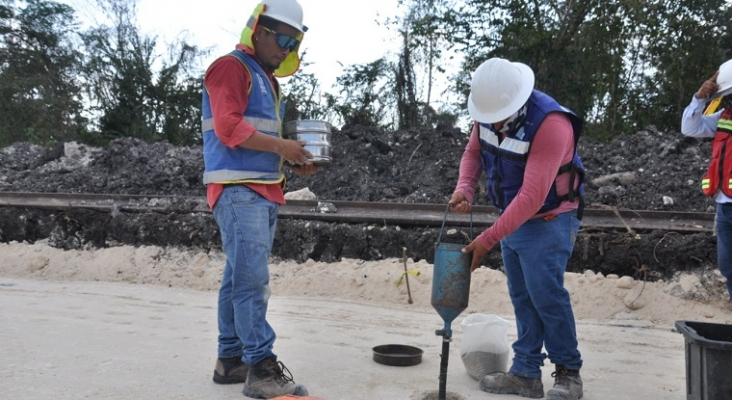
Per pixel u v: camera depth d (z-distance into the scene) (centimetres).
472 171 400
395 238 738
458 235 712
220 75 340
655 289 627
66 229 884
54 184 1093
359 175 991
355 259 745
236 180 351
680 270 641
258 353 349
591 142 1076
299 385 352
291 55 396
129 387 371
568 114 339
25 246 876
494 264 693
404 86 2403
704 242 637
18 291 708
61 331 514
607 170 915
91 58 2800
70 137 2667
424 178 959
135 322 557
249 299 351
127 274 788
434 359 455
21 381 378
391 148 1062
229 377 379
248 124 339
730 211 450
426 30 2158
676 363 465
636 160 938
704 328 359
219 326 382
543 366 415
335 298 689
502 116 328
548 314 358
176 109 2764
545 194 327
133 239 841
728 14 1938
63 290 718
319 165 387
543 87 1975
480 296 644
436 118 2414
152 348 466
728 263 465
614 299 625
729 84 450
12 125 2605
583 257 668
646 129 1040
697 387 326
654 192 819
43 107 2672
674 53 1997
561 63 1939
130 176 1112
